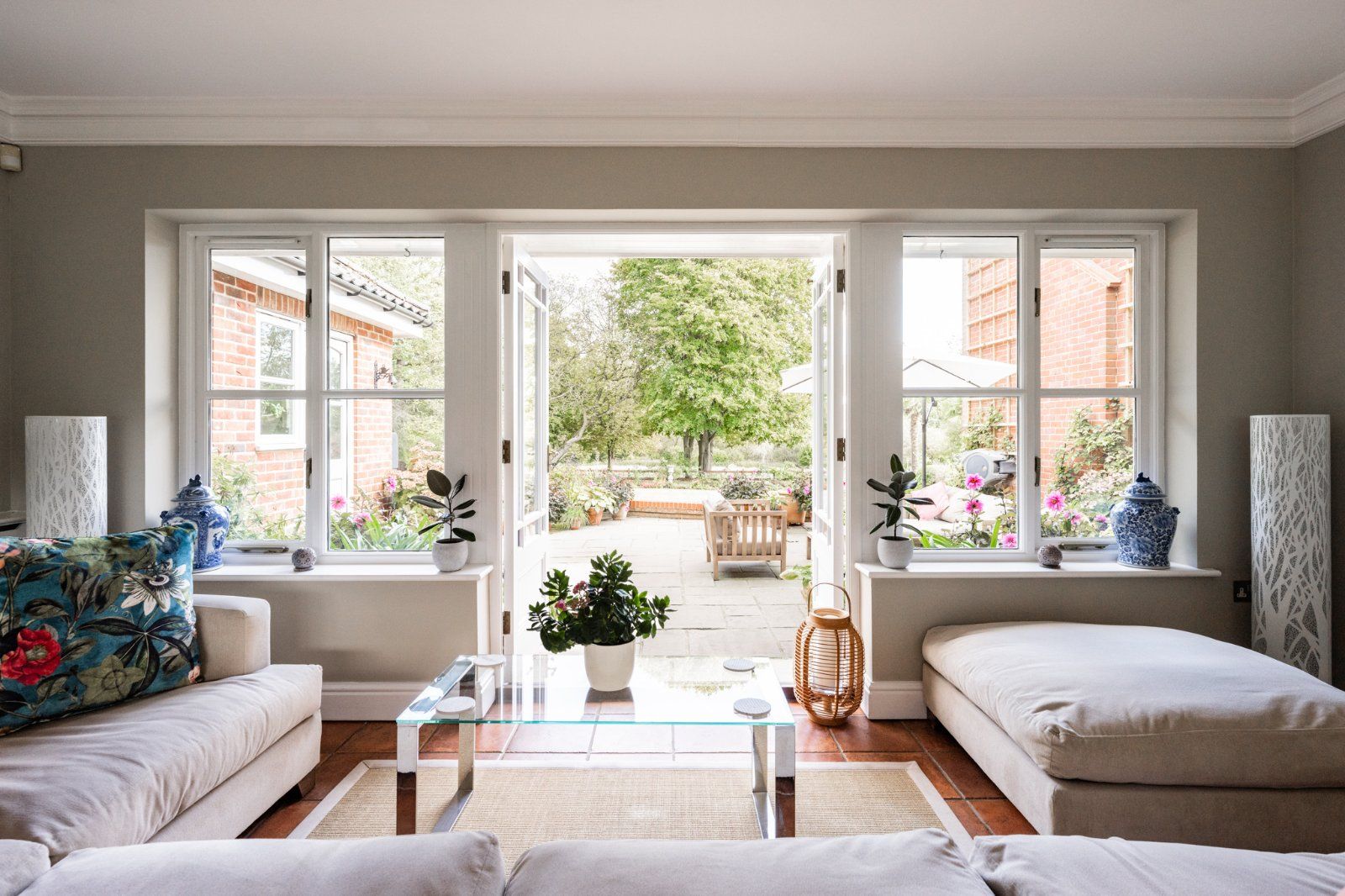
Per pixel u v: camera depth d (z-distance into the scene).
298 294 3.13
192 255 3.11
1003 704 2.10
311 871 1.05
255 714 1.99
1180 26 2.37
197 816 1.77
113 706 1.96
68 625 1.92
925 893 1.02
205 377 3.14
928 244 3.19
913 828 2.14
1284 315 2.98
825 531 3.58
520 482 3.33
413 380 3.15
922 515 3.18
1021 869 1.12
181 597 2.14
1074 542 3.20
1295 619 2.70
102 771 1.58
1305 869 1.12
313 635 2.91
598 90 2.79
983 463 3.20
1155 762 1.81
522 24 2.35
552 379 12.84
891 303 3.12
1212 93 2.84
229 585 2.89
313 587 2.91
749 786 2.43
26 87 2.76
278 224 3.10
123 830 1.51
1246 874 1.10
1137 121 2.93
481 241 3.10
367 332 3.17
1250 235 2.97
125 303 2.91
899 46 2.48
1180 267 3.08
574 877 1.06
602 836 2.11
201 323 3.14
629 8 2.26
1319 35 2.42
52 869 1.08
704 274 12.48
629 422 12.97
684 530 9.48
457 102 2.86
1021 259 3.18
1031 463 3.19
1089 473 3.22
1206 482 2.99
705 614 5.00
